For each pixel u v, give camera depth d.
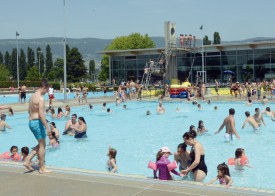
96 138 15.62
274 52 46.06
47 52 141.88
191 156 8.49
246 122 16.53
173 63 44.25
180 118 22.28
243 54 48.22
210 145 13.40
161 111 24.94
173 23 44.06
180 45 46.28
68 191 6.13
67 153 12.55
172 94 36.66
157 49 52.06
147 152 12.70
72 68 97.00
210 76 50.69
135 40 90.06
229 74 49.19
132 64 55.56
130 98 36.31
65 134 16.20
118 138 15.62
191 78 51.69
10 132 17.84
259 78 47.38
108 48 93.38
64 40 34.25
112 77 57.53
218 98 34.03
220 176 7.73
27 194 6.03
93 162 11.21
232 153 12.06
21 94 33.09
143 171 10.04
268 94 36.62
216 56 50.03
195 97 35.53
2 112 24.92
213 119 21.44
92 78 141.12
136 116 23.73
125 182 6.58
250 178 8.97
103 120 21.97
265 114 21.28
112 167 10.05
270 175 9.20
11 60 135.25
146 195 5.82
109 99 36.41
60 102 32.84
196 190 6.00
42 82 7.54
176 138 15.52
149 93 42.62
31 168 7.61
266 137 14.73
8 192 6.14
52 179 6.87
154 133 16.91
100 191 6.09
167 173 7.18
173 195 5.78
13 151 10.70
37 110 7.35
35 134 7.40
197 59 51.06
